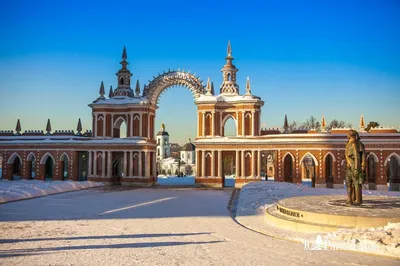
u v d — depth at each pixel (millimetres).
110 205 40781
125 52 74562
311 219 26328
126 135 70125
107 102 70625
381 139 60219
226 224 29344
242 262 18781
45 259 19344
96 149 69250
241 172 65688
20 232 26219
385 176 59844
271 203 38281
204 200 45906
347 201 30406
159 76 71750
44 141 70938
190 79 71000
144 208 38562
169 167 130000
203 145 66812
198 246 22078
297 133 69500
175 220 31297
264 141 64750
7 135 77438
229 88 71625
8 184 57844
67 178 75188
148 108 70250
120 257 19766
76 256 19938
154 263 18688
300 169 62750
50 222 30328
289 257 19578
